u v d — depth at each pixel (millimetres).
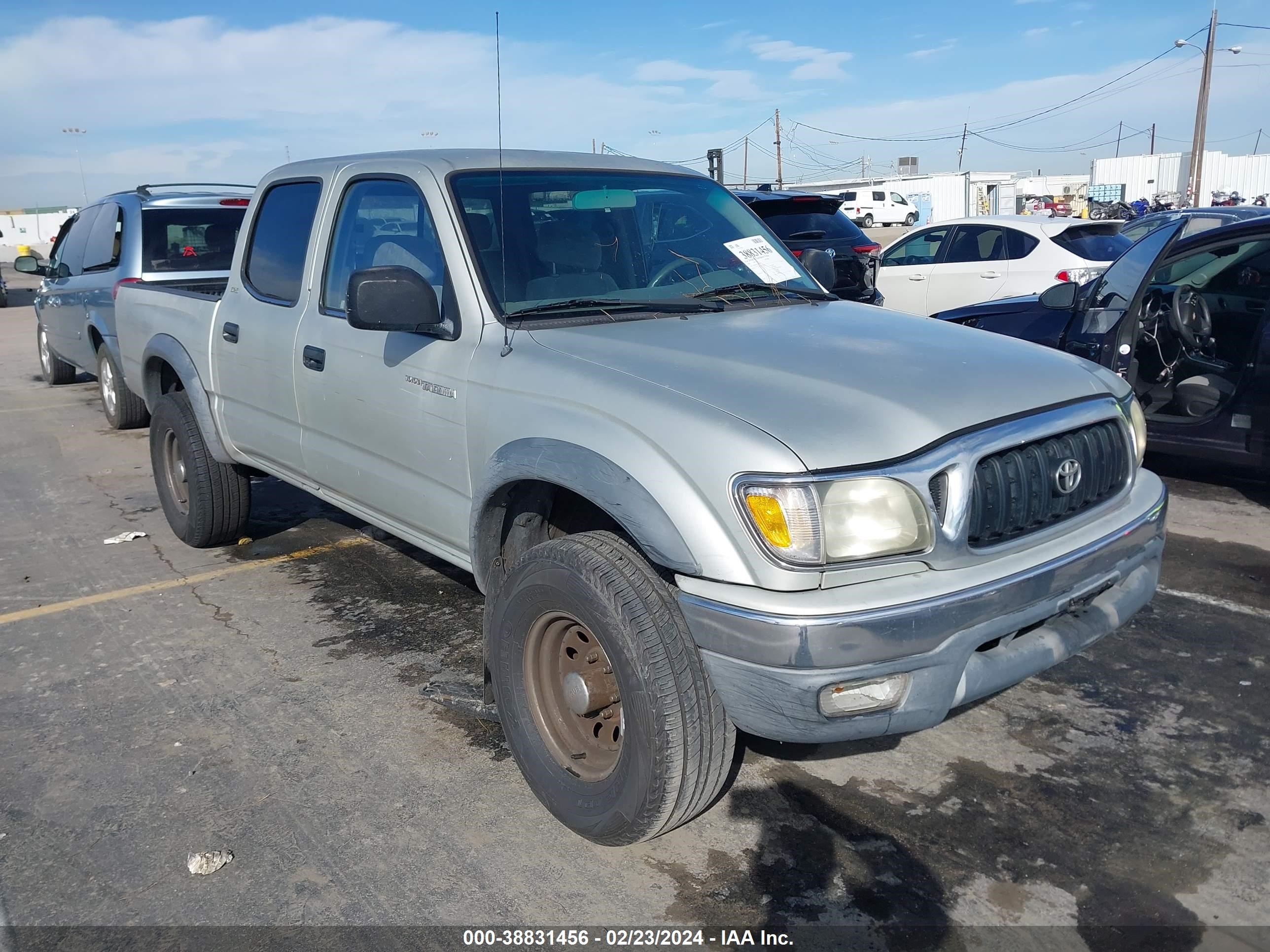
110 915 2508
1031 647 2584
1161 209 31125
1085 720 3359
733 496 2283
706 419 2393
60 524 5859
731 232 3859
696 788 2492
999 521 2467
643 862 2689
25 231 57875
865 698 2326
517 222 3334
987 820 2834
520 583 2729
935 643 2322
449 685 3584
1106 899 2500
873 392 2500
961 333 3184
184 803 2982
